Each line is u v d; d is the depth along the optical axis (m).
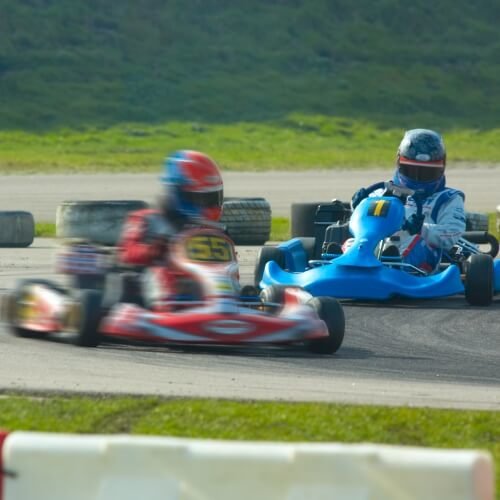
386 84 184.00
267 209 59.38
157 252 26.61
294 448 10.16
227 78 177.25
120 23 190.38
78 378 22.05
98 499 10.46
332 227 37.25
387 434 17.86
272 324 25.12
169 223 26.89
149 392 20.62
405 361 25.62
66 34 183.00
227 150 138.25
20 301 28.16
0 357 24.62
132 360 24.45
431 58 198.38
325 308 26.23
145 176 105.19
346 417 18.72
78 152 132.75
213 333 24.83
